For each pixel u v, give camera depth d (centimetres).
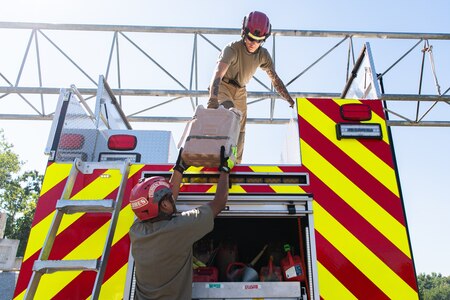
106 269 241
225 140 255
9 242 1145
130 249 246
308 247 245
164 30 824
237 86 388
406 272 238
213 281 261
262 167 266
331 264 240
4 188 3884
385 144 276
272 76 406
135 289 233
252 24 354
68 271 242
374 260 241
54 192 266
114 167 269
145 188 229
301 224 264
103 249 235
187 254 228
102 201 243
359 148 274
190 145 255
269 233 317
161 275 221
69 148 309
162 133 439
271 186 261
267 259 300
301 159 270
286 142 354
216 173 264
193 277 253
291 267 255
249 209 255
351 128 277
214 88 344
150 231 226
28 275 242
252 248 321
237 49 373
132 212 256
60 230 253
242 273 270
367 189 261
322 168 267
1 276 718
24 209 3894
